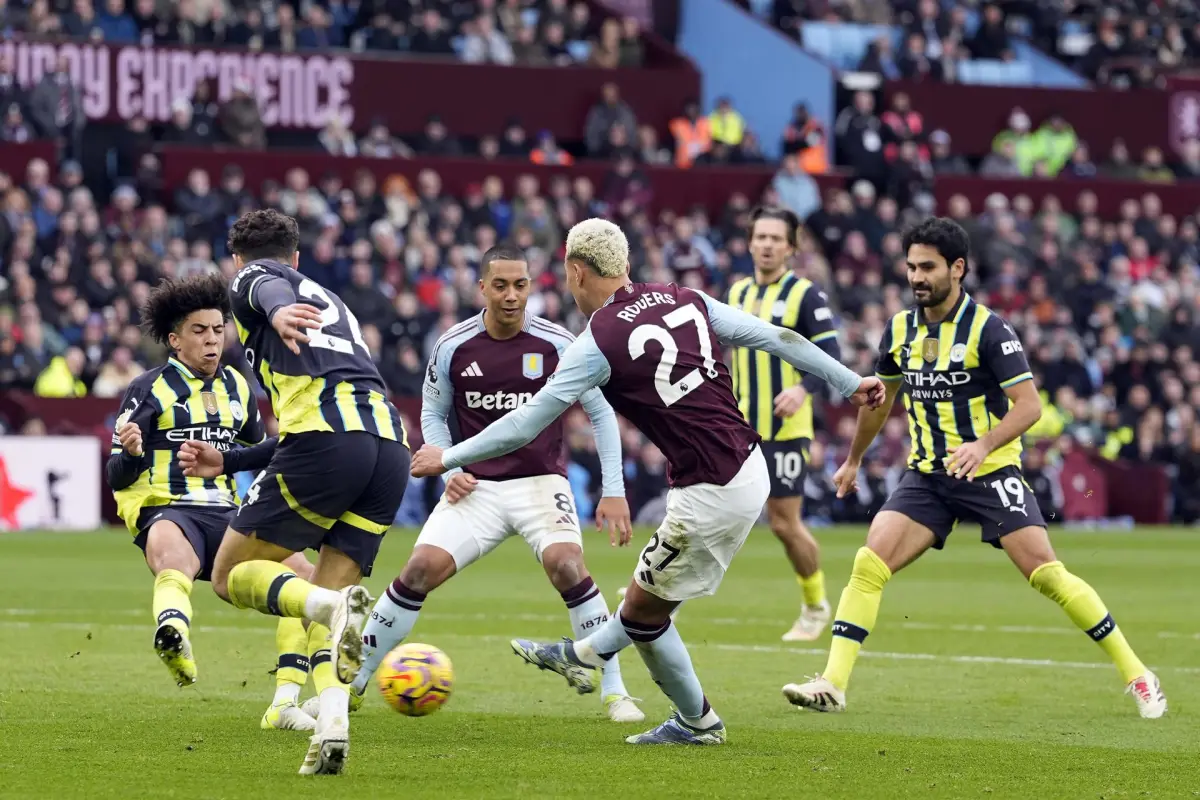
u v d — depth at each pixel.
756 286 20.36
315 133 50.34
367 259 43.75
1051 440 46.69
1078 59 64.81
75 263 41.59
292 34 50.59
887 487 44.72
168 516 13.23
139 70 47.88
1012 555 14.72
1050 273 52.69
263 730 12.77
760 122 59.19
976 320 14.56
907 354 14.94
